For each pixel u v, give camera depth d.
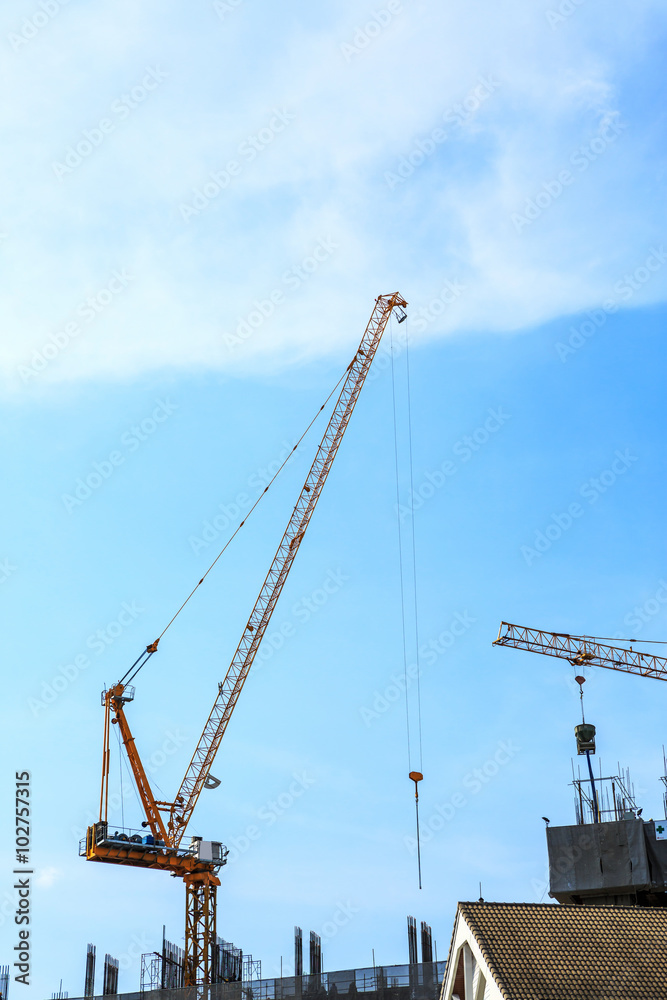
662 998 53.34
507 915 56.88
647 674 127.44
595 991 52.88
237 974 129.62
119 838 137.62
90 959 113.50
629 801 93.06
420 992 82.69
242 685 142.12
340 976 85.12
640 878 87.12
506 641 131.12
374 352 142.12
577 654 129.38
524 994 51.75
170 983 123.00
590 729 96.50
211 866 141.25
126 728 143.88
